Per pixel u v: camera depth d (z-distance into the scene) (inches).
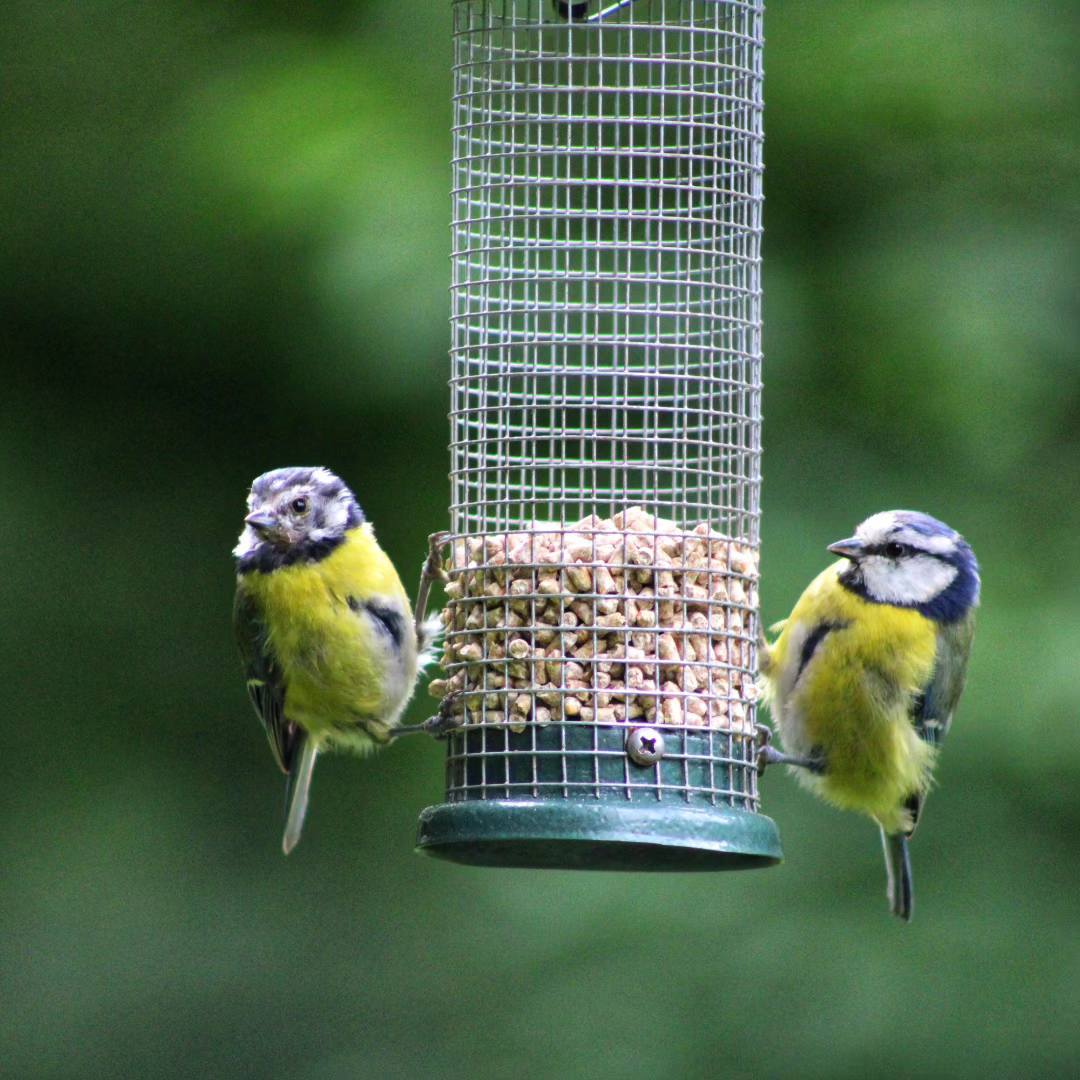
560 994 574.9
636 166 525.7
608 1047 565.0
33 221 640.4
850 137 610.9
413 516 611.5
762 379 590.9
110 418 661.3
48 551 656.4
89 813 648.4
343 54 615.2
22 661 653.3
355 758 640.4
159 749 656.4
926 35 612.7
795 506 588.4
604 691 435.2
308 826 641.6
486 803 420.2
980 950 566.6
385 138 597.9
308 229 595.8
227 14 636.7
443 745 635.5
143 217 628.1
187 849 648.4
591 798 430.0
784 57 613.0
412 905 629.0
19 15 644.1
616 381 471.5
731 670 449.7
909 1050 558.6
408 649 481.7
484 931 595.8
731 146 474.3
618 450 514.3
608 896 583.8
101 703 656.4
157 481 660.7
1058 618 581.3
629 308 458.0
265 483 477.7
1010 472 599.8
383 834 636.7
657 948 575.8
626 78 518.3
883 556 480.4
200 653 659.4
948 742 575.8
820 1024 561.0
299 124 604.1
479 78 486.6
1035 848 577.3
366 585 476.1
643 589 443.2
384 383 596.7
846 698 478.9
